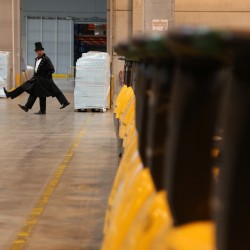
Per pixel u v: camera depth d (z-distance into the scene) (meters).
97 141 28.39
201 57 3.37
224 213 3.11
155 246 3.62
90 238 12.58
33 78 42.22
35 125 35.31
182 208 3.79
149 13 33.94
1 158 23.16
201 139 3.69
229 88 3.13
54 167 21.27
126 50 4.67
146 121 6.33
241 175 2.98
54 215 14.50
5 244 12.14
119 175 7.49
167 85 4.67
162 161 4.87
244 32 2.55
